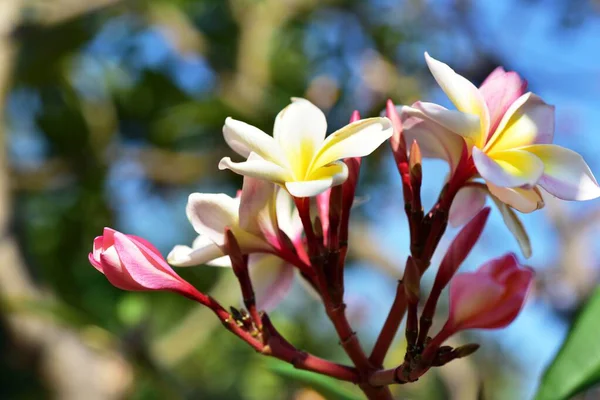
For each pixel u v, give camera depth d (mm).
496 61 6746
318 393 2262
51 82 6363
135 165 6461
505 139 1710
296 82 6586
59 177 6305
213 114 6309
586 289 5609
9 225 4695
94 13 5637
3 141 5062
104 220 6238
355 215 6387
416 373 1631
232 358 5875
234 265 1771
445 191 1805
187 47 6605
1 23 5227
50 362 4301
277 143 1669
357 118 1854
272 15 6891
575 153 1659
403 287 1769
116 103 6531
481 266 1669
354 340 1736
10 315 4289
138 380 4230
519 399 6277
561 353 1985
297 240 1944
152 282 1729
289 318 5609
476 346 1620
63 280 5688
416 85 6801
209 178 6496
